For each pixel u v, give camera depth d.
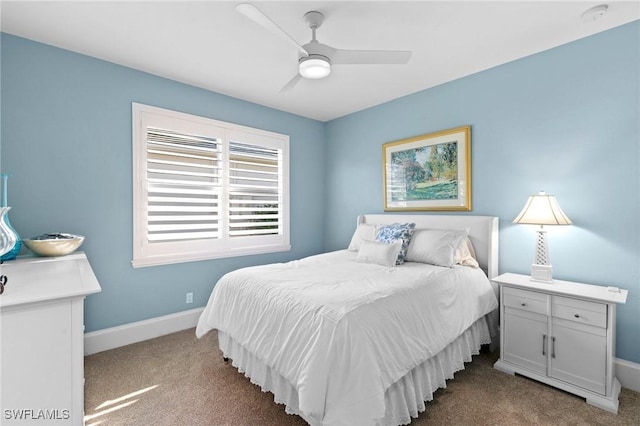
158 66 2.79
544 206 2.26
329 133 4.46
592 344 1.93
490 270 2.72
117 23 2.14
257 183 3.77
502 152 2.77
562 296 2.04
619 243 2.17
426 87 3.29
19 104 2.32
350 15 2.04
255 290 2.08
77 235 2.57
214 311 2.32
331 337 1.49
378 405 1.38
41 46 2.39
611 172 2.21
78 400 1.21
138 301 2.90
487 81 2.86
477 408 1.87
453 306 2.15
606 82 2.22
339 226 4.33
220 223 3.41
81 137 2.58
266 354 1.78
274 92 3.40
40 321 1.14
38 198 2.40
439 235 2.78
